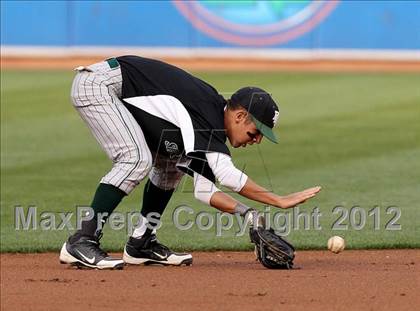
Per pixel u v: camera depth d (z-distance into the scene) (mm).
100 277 20031
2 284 19297
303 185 33344
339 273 20500
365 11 68188
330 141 41750
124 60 21062
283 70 65062
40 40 68438
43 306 17234
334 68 66312
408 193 31938
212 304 17266
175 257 21969
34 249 24938
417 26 67875
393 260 23031
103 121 20656
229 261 23125
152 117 20578
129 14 68438
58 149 40562
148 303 17359
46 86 57219
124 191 20828
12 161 38062
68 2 68500
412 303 17375
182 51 68438
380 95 54156
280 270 20984
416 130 44094
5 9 68438
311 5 68375
